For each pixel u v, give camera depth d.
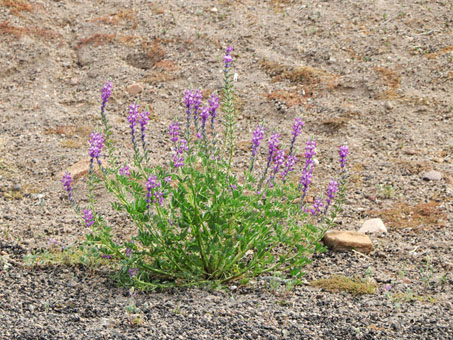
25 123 9.54
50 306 5.02
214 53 11.04
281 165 5.80
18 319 4.77
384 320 4.82
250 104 9.80
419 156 8.21
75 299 5.15
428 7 11.59
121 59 11.21
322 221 5.69
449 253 6.01
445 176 7.64
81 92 10.44
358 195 7.44
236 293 5.34
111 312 4.93
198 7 12.41
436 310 4.95
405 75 9.96
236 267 5.59
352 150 8.53
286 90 10.02
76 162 8.34
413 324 4.75
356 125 9.05
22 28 11.86
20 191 7.68
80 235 6.46
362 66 10.28
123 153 8.59
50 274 5.60
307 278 5.64
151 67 10.99
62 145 8.87
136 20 12.12
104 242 5.45
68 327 4.67
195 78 10.50
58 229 6.61
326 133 9.02
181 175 5.78
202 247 5.47
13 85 10.66
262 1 12.56
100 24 12.12
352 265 5.88
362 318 4.86
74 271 5.67
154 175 5.22
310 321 4.82
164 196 5.36
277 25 11.67
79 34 11.95
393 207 7.11
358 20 11.54
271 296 5.26
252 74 10.51
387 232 6.58
